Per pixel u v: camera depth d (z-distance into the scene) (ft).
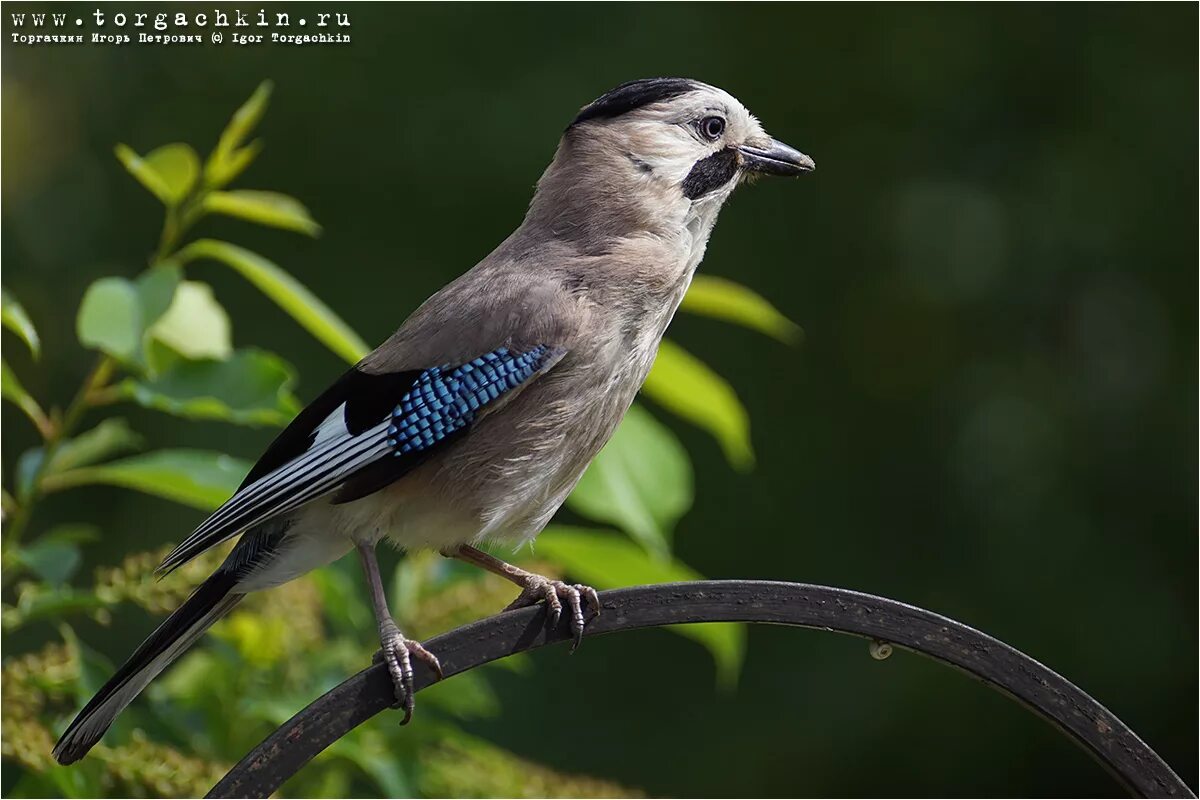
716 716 37.04
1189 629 37.32
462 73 38.73
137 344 16.06
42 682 15.78
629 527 17.25
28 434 36.78
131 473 16.42
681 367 18.19
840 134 39.96
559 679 36.58
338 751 16.57
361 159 38.60
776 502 38.73
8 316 15.53
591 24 38.93
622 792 17.97
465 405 16.88
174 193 17.47
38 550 16.20
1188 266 38.37
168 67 40.09
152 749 15.67
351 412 17.01
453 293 17.90
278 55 39.24
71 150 40.09
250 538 16.93
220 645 17.53
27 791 15.51
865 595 13.89
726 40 39.24
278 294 16.80
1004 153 39.58
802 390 39.52
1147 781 13.70
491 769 17.88
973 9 39.40
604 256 17.88
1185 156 38.17
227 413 16.29
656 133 18.80
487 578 18.24
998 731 36.96
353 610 18.15
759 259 39.55
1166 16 38.58
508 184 37.93
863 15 39.40
